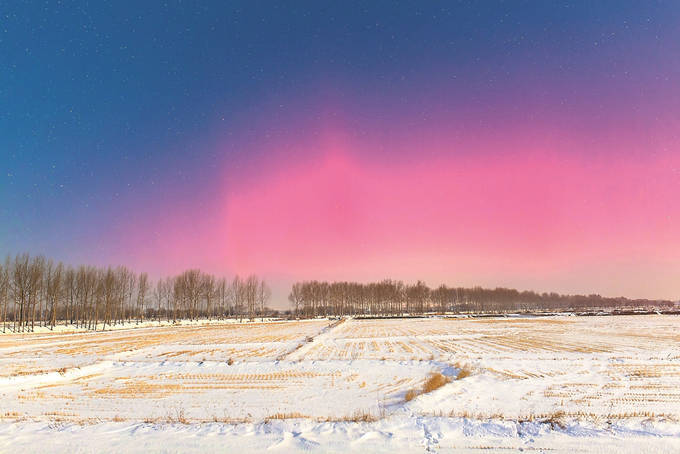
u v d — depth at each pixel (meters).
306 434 13.98
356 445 12.86
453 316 139.75
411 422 15.27
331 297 159.38
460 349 44.91
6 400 22.78
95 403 21.94
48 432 14.55
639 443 12.78
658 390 23.36
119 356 42.56
